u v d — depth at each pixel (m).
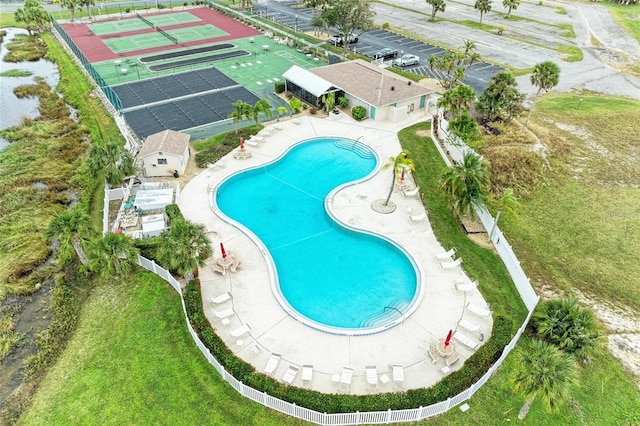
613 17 100.75
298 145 48.69
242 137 49.44
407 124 53.25
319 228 37.06
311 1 88.31
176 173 42.72
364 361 25.67
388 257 34.12
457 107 47.34
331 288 31.23
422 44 81.69
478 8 92.56
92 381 25.20
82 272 32.91
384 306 29.78
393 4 111.19
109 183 39.06
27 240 36.91
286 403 22.67
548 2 115.06
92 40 85.56
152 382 24.95
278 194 41.34
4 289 32.03
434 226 36.56
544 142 47.84
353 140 49.50
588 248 35.25
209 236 35.22
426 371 25.12
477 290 30.64
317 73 58.97
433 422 22.78
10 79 69.00
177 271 30.19
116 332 28.14
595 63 73.00
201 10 108.88
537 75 46.00
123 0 118.62
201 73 69.19
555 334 25.55
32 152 48.97
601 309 29.92
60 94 63.50
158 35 88.44
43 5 111.56
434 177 42.97
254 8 108.19
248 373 24.39
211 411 23.38
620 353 26.73
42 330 28.92
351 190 40.97
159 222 35.97
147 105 58.47
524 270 33.09
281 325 27.95
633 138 50.16
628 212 39.03
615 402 23.95
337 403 22.62
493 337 26.45
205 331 26.72
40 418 23.55
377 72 58.44
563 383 19.67
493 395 23.98
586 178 43.53
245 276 31.55
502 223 37.62
